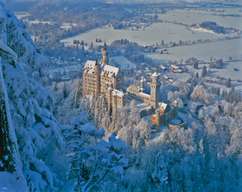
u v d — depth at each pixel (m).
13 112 14.43
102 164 14.59
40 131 15.47
